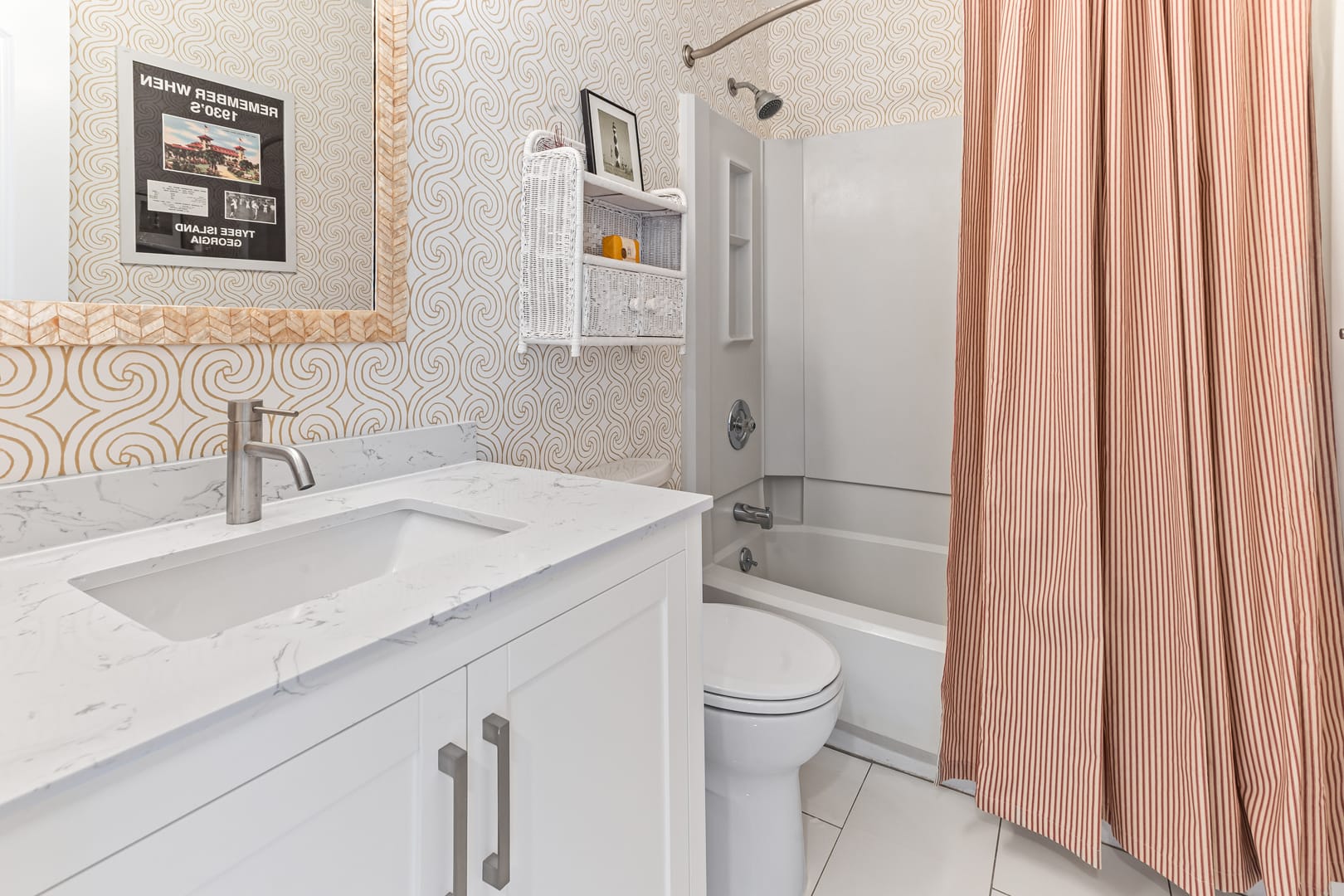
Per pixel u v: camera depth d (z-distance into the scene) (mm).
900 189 2320
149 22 873
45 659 543
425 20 1229
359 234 1139
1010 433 1373
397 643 593
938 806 1641
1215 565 1211
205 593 841
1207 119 1224
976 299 1490
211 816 488
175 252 915
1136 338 1282
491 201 1372
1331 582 1258
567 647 810
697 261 2051
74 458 851
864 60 2486
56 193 806
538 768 773
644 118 1843
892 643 1710
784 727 1246
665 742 1002
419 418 1266
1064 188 1303
